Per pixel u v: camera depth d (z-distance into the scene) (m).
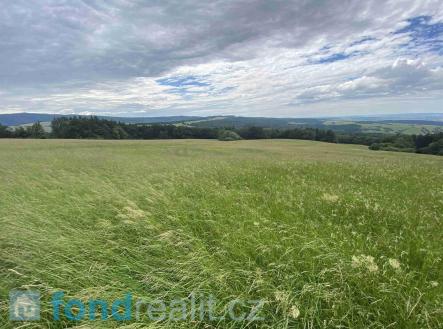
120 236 4.17
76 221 4.77
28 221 4.54
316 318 2.47
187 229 4.24
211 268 3.13
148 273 3.13
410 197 6.01
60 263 3.29
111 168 12.20
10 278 3.17
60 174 9.69
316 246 3.40
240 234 3.91
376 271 2.85
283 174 9.51
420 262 3.25
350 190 6.57
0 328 2.59
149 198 5.70
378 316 2.47
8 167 11.95
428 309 2.42
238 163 13.79
